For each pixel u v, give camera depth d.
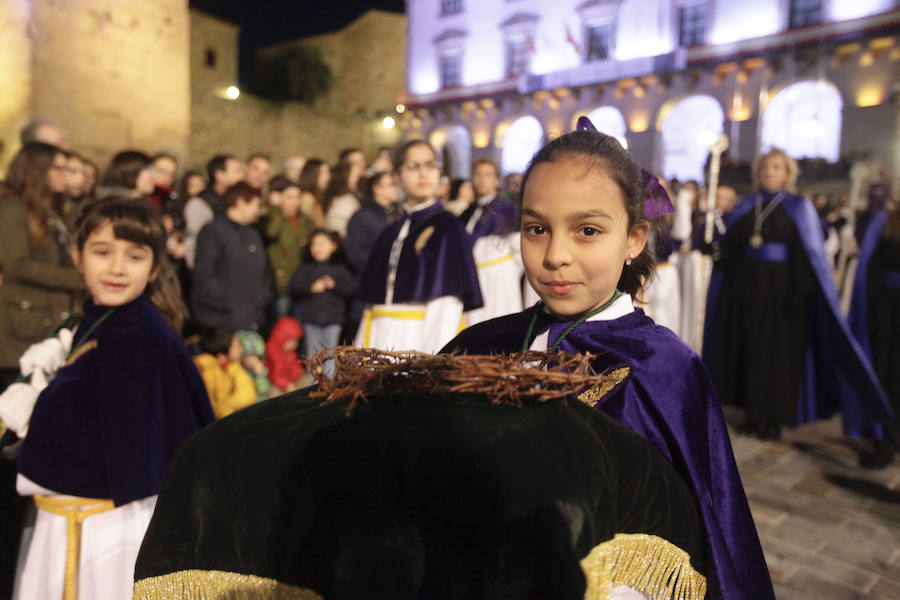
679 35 19.48
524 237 1.06
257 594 0.70
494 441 0.65
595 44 21.19
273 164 20.97
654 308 5.22
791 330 4.39
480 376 0.74
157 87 12.07
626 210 1.03
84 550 1.70
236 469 0.72
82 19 10.90
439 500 0.63
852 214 7.61
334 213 5.66
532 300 3.63
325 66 24.56
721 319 4.72
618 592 0.83
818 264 4.23
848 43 16.00
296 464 0.69
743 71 17.62
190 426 1.81
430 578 0.63
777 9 17.55
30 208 3.06
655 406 1.02
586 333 1.10
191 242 4.80
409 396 0.76
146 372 1.74
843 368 4.21
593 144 1.03
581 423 0.73
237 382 3.89
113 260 1.75
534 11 22.11
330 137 22.58
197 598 0.74
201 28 23.91
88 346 1.74
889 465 4.04
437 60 24.42
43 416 1.67
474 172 3.88
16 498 2.38
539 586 0.59
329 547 0.66
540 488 0.62
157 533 0.77
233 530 0.71
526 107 21.88
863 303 4.34
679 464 1.01
